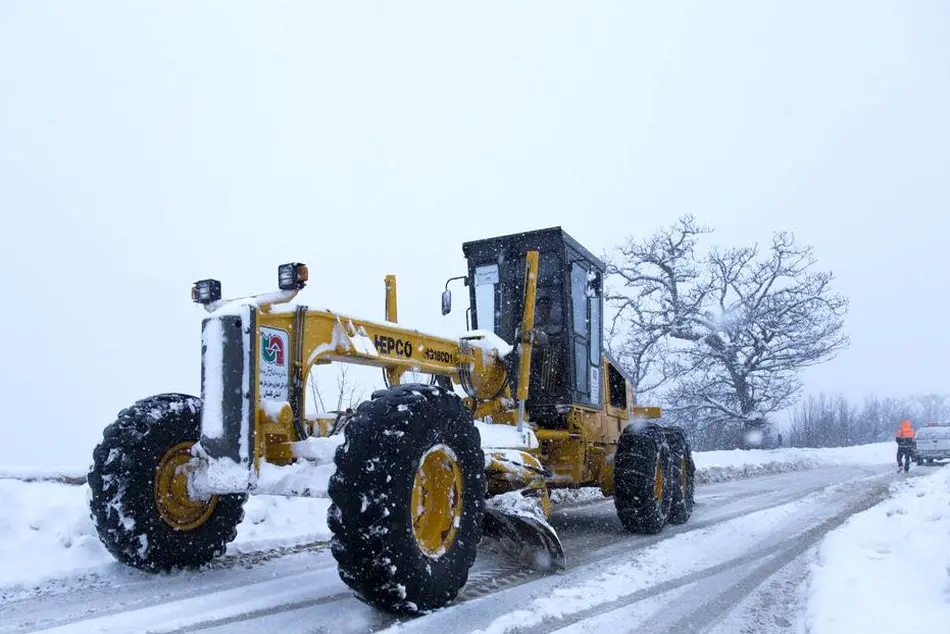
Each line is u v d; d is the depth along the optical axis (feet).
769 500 32.58
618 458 22.88
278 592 13.58
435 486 13.15
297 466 12.82
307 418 14.96
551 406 22.77
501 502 15.85
